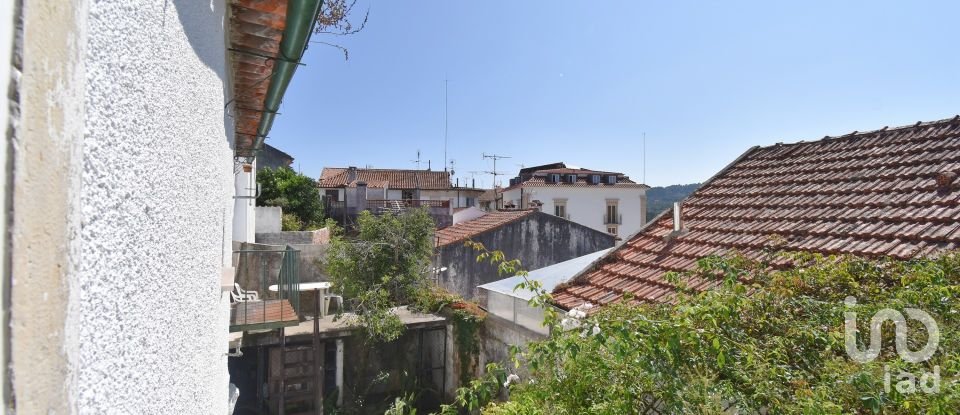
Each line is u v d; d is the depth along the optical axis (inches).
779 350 106.3
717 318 108.7
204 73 66.6
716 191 279.3
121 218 33.1
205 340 75.9
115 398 32.2
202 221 68.7
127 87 33.9
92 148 27.9
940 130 216.5
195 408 65.2
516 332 305.3
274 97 152.0
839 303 123.0
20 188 19.3
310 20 102.7
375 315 402.9
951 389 80.7
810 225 196.4
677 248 233.5
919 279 125.9
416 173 1491.1
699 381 90.2
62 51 22.8
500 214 720.3
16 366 19.5
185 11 53.7
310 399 402.0
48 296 22.1
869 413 86.5
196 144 61.7
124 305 34.0
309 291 476.1
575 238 637.9
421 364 442.6
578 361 96.8
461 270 552.4
